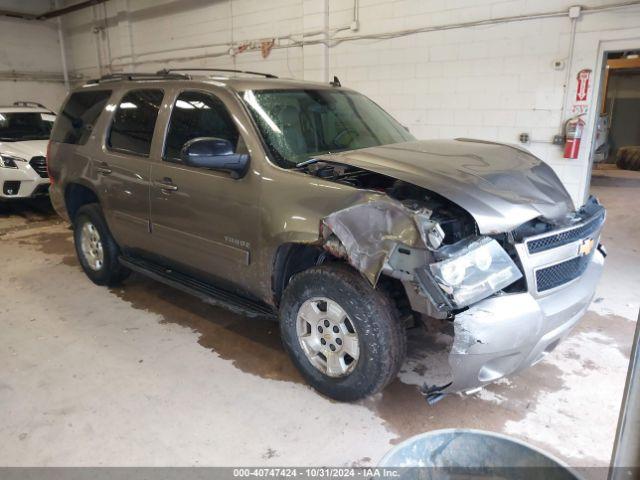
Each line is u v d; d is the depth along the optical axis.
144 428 2.61
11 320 3.91
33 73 13.24
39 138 8.00
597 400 2.82
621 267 5.07
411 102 7.11
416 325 2.77
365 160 2.78
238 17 9.16
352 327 2.62
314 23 7.84
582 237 2.63
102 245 4.34
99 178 4.07
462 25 6.37
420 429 2.59
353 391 2.68
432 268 2.19
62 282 4.74
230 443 2.50
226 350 3.43
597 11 5.38
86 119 4.34
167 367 3.21
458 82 6.58
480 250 2.27
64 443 2.50
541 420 2.65
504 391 2.92
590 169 5.99
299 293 2.80
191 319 3.93
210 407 2.78
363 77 7.56
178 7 10.23
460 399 2.84
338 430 2.59
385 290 2.53
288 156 3.04
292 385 3.00
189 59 10.35
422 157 2.87
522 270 2.36
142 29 11.30
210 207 3.18
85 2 11.75
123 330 3.73
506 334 2.25
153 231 3.70
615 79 13.95
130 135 3.87
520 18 5.89
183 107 3.50
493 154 3.09
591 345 3.45
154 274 3.88
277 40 8.56
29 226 6.96
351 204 2.51
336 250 2.54
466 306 2.25
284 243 2.79
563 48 5.68
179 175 3.37
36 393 2.92
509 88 6.18
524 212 2.42
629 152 12.59
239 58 9.38
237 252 3.09
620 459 1.31
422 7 6.69
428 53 6.79
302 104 3.45
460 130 6.72
